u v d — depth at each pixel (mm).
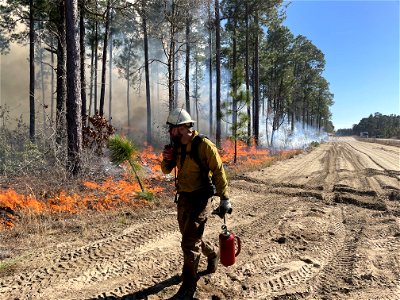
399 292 3881
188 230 3584
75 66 9945
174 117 3566
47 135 9969
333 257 5020
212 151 3551
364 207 8672
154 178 10867
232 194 9945
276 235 5949
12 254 4621
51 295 3568
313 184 12000
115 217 6695
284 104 46594
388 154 29906
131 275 4121
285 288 3928
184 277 3607
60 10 14008
